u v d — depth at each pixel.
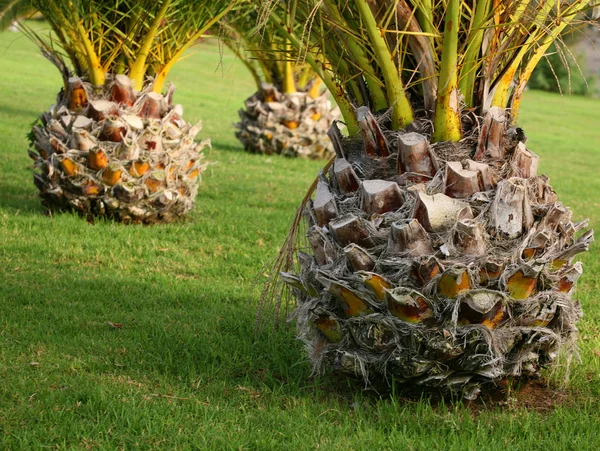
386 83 4.19
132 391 4.36
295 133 15.62
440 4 4.22
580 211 12.41
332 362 4.33
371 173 4.25
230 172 13.31
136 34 8.48
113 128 8.24
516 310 4.04
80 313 5.68
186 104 23.92
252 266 7.47
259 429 3.95
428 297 3.93
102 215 8.64
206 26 8.64
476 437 3.91
